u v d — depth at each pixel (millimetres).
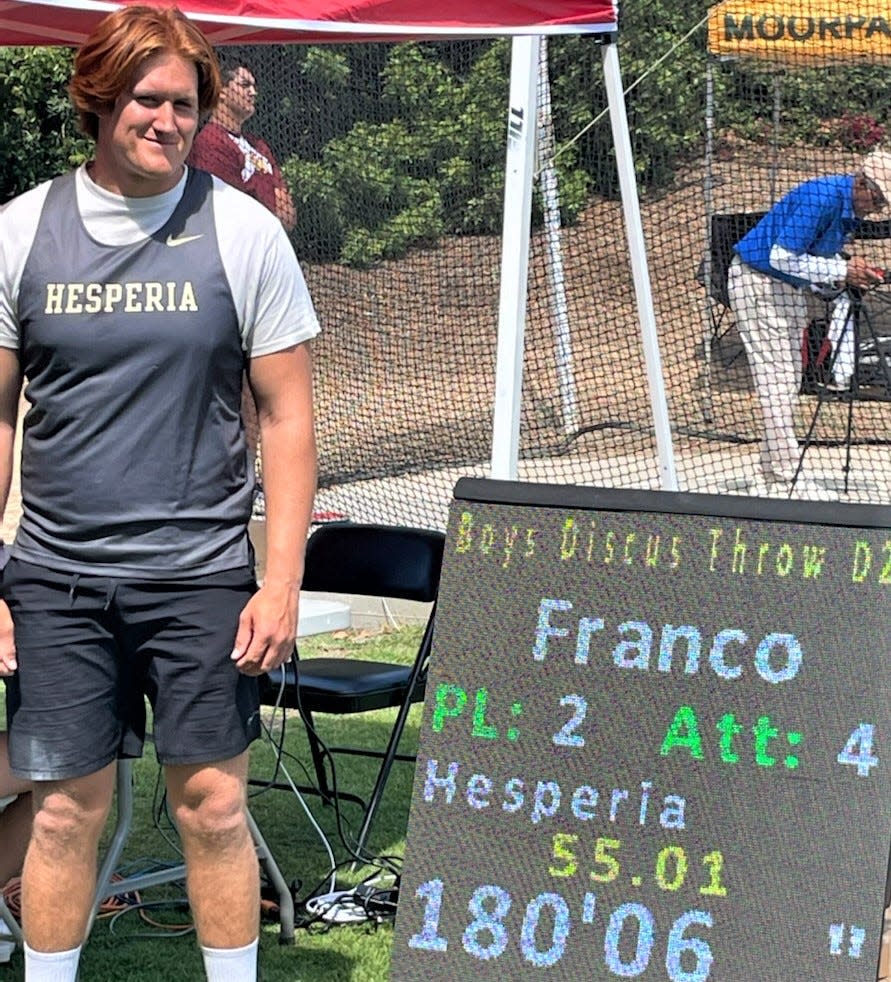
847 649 2912
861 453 8984
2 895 3623
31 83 15680
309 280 9094
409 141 8734
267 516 3082
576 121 11227
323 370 9188
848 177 8211
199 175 3037
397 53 8414
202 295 2936
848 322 8625
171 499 2975
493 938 2984
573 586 3074
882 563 2926
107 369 2924
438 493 7680
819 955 2820
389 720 6090
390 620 7238
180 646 3004
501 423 4668
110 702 3055
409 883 3029
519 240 4668
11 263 2965
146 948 3945
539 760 3027
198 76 2947
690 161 11250
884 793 2840
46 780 3016
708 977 2871
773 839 2883
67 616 2990
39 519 3016
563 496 3109
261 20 3926
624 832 2961
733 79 11086
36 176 16000
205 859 3117
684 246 11125
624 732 2996
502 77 8617
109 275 2916
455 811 3041
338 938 3973
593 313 10883
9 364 3029
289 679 4512
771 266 8250
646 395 9938
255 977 3197
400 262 9180
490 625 3096
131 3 3812
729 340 9867
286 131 8234
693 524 3037
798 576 2963
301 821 4949
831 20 8953
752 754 2922
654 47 11109
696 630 2998
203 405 2986
